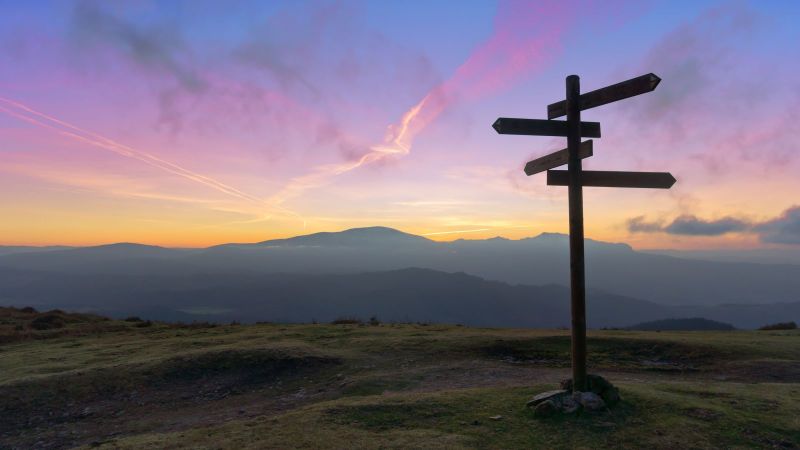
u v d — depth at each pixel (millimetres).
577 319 8906
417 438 7465
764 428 7633
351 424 8266
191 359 16266
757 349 15609
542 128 8891
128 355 18547
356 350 17656
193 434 8414
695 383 10836
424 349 17422
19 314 35750
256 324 30828
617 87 8141
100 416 11859
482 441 7352
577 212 8891
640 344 17297
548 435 7562
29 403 12625
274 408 11789
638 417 8227
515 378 13000
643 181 8938
